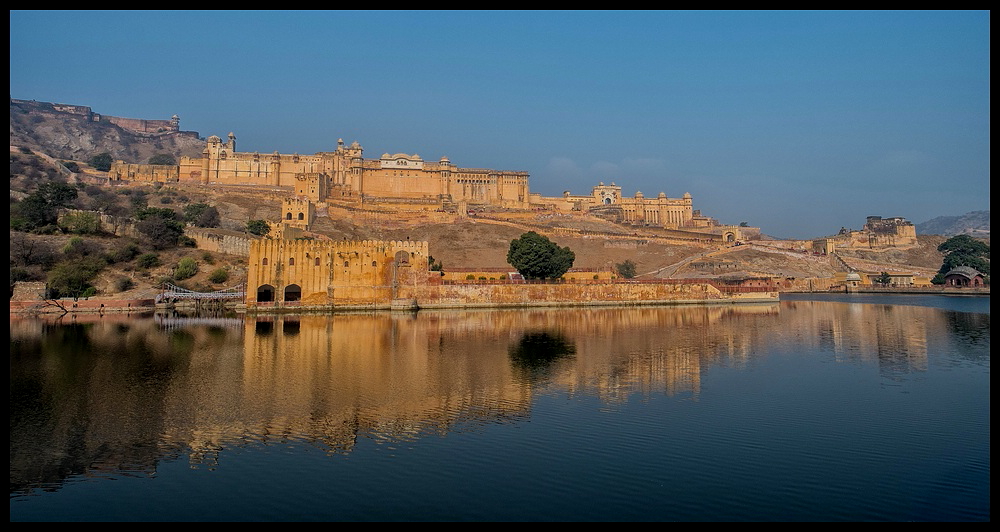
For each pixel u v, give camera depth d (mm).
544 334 62406
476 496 20703
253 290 90375
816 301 118312
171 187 194625
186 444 25922
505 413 30625
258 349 51500
